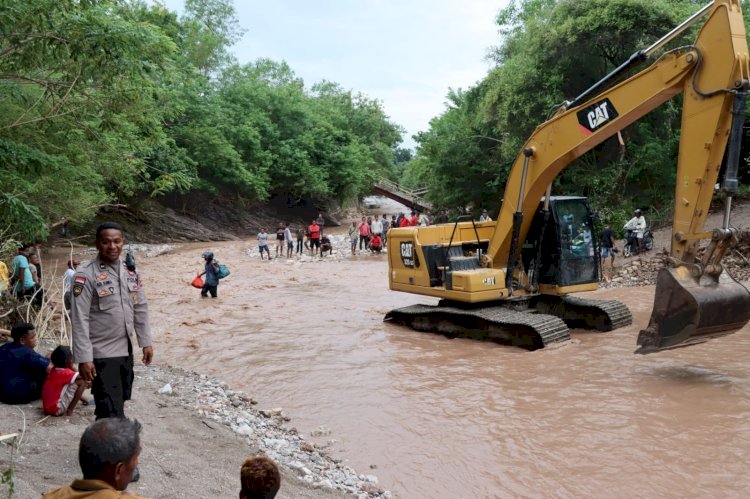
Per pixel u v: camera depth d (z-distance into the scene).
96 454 2.70
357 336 12.87
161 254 30.78
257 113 48.97
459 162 34.66
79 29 8.12
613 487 5.80
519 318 11.36
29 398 6.79
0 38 8.17
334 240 37.69
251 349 11.95
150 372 10.03
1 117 10.20
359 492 5.78
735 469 6.03
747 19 24.58
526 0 33.69
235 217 48.09
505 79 27.41
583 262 12.72
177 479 5.23
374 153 72.38
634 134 26.77
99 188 20.61
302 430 7.64
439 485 6.03
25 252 12.58
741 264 17.09
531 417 7.67
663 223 23.89
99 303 4.93
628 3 23.19
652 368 9.48
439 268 12.92
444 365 10.28
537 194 11.95
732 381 8.63
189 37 49.09
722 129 8.55
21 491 4.47
